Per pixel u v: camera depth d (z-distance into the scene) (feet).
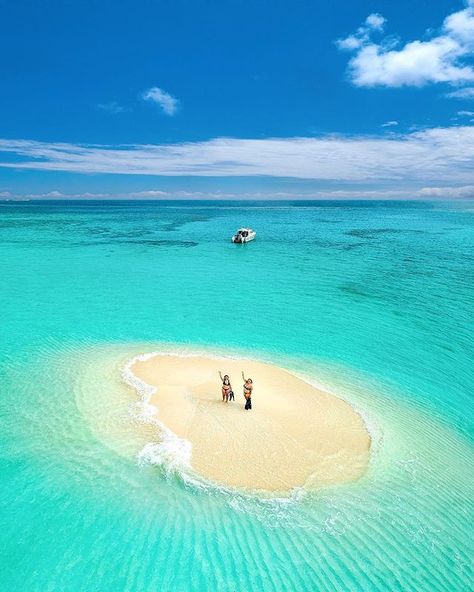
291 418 54.60
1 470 42.55
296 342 85.76
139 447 46.96
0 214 501.97
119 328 90.84
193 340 85.20
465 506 41.45
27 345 79.05
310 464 45.80
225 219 471.62
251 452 46.75
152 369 69.00
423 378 71.05
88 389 61.11
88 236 260.42
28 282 131.54
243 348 82.07
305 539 35.58
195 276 146.00
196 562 32.68
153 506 38.32
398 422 57.00
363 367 74.74
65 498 38.88
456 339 88.48
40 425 51.19
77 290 123.03
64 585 30.48
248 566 32.58
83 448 46.65
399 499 41.60
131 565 32.19
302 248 220.43
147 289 126.11
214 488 40.98
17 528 35.35
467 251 210.18
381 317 101.96
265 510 38.65
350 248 221.46
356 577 32.27
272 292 124.67
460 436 54.80
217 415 53.62
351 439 51.42
